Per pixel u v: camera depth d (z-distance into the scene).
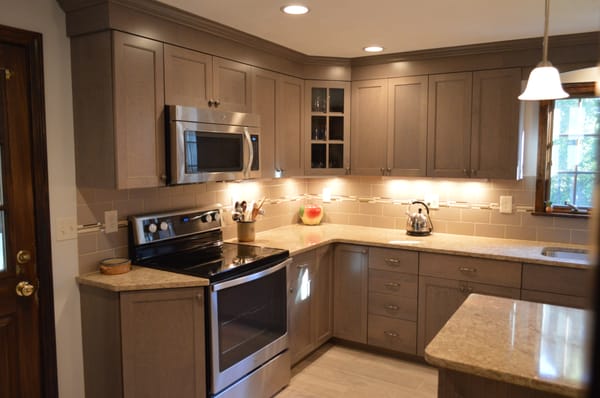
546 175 3.40
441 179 3.80
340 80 3.84
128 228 2.72
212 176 2.79
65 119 2.42
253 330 2.75
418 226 3.71
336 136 3.93
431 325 3.33
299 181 4.35
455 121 3.48
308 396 2.96
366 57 3.73
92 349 2.48
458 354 1.53
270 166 3.44
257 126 3.16
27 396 2.32
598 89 0.63
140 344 2.34
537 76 1.92
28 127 2.28
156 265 2.65
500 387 1.55
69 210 2.45
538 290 2.93
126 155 2.38
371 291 3.54
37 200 2.31
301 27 2.89
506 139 3.31
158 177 2.55
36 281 2.33
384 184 4.07
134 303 2.32
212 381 2.46
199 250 3.05
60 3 2.35
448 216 3.80
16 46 2.22
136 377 2.35
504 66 3.27
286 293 3.05
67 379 2.46
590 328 0.35
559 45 3.12
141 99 2.44
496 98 3.32
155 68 2.50
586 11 2.57
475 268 3.12
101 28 2.29
